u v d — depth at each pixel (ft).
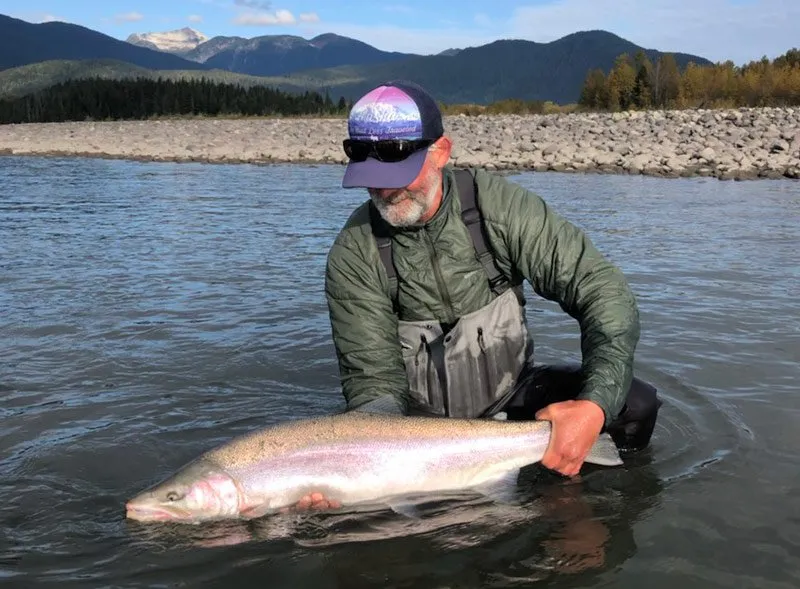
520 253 4.37
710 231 12.55
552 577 3.43
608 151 25.73
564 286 4.30
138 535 3.87
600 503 4.06
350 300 4.54
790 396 5.39
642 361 6.14
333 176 23.73
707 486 4.19
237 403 5.54
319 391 5.79
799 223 13.25
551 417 4.02
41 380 5.92
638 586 3.34
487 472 4.14
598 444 4.08
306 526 3.95
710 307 7.75
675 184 19.67
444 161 4.31
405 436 4.16
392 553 3.67
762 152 23.70
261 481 4.06
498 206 4.39
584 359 4.18
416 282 4.47
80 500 4.20
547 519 3.92
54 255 10.96
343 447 4.14
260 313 7.84
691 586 3.34
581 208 15.24
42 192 19.38
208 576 3.51
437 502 4.13
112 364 6.29
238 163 29.07
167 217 14.99
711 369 5.95
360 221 4.57
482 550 3.67
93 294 8.61
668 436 4.85
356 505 4.12
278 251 11.32
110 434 4.99
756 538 3.68
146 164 28.91
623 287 4.25
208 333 7.16
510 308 4.59
